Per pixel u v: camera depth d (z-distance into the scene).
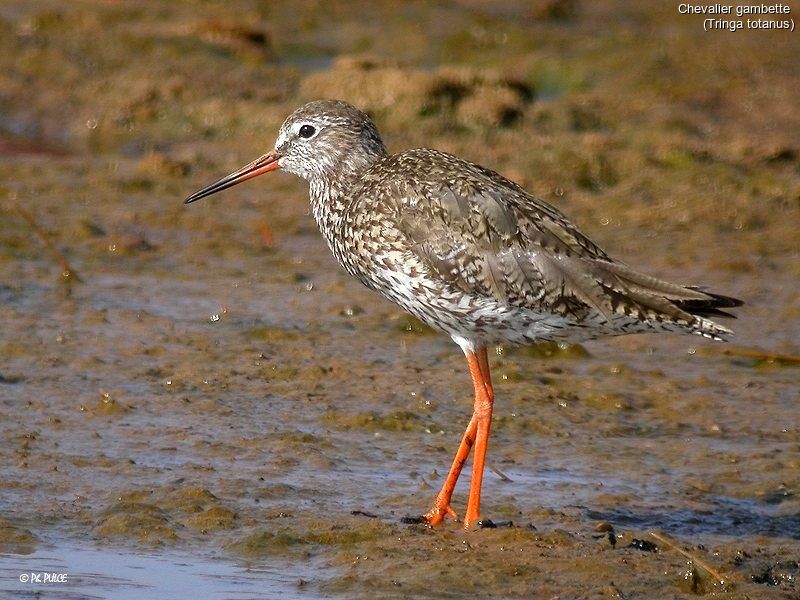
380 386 13.27
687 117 24.05
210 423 12.05
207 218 19.23
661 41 28.14
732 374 14.27
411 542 9.66
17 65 25.28
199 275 16.88
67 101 24.31
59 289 15.86
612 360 14.60
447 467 11.41
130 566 9.16
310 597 8.77
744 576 9.16
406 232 10.52
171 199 20.12
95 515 9.94
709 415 12.98
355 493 10.68
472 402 13.02
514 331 10.55
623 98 24.91
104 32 26.98
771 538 10.07
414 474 11.20
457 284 10.38
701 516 10.48
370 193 10.90
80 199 19.75
